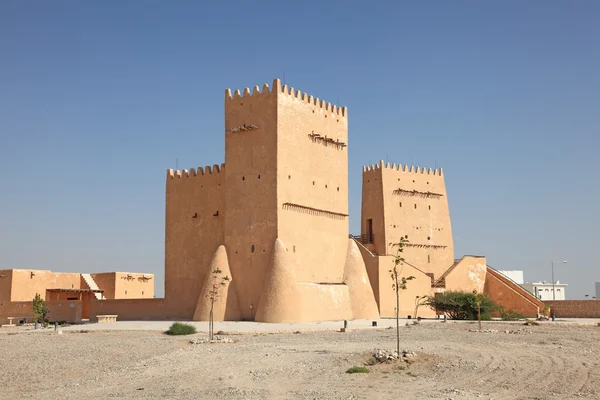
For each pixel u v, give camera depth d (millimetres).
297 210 45500
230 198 45938
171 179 51250
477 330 35156
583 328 36812
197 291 48031
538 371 19516
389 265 51531
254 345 27703
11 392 18031
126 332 36469
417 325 40000
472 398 15656
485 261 59250
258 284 43562
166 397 16562
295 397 16172
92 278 64062
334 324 40406
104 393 17391
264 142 45000
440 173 63812
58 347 28641
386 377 18828
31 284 57656
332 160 49969
